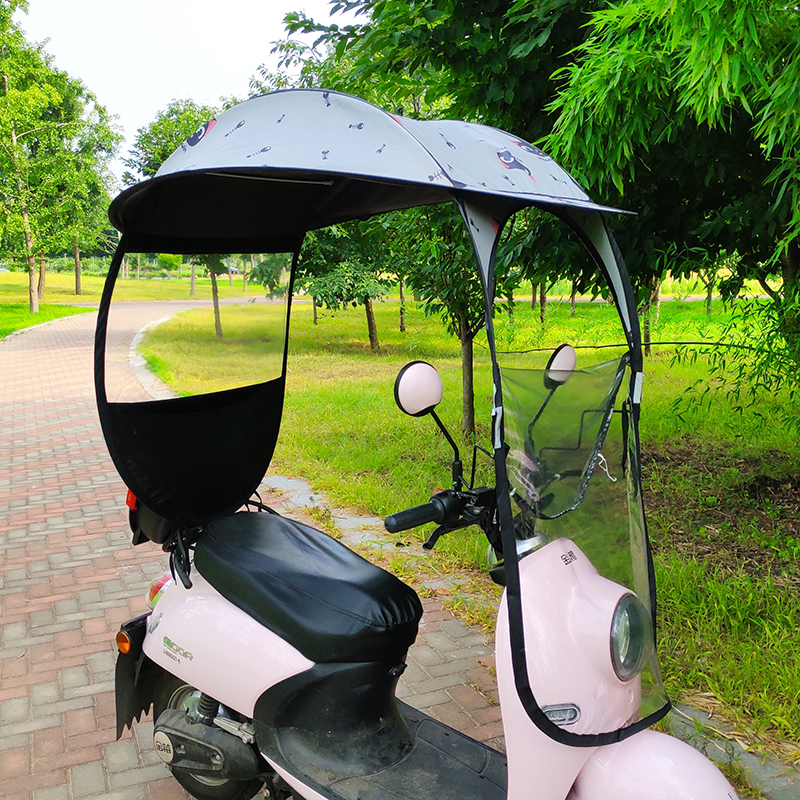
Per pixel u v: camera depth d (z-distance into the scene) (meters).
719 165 4.14
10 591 4.28
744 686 2.96
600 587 1.76
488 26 4.20
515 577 1.64
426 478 5.86
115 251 2.36
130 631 2.49
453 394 9.20
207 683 2.25
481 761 2.18
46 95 28.58
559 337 5.19
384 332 18.42
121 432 2.39
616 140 3.37
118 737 2.50
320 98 1.92
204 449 2.61
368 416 8.19
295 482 6.14
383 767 2.14
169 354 2.57
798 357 4.46
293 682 2.12
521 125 4.67
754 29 2.26
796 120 2.62
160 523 2.60
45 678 3.35
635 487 1.98
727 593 3.61
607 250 1.97
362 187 2.66
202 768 2.25
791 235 3.22
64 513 5.70
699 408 7.39
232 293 2.79
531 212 4.58
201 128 2.22
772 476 5.50
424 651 3.53
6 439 8.29
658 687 1.89
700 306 10.19
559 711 1.66
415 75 5.03
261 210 2.77
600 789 1.65
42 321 26.22
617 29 2.92
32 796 2.58
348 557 2.39
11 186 29.08
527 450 1.82
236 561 2.31
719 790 1.60
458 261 6.28
